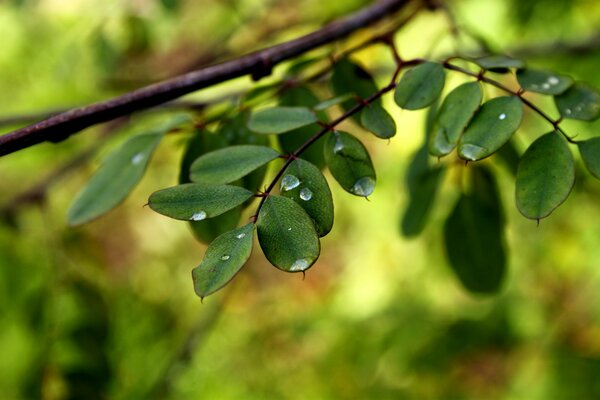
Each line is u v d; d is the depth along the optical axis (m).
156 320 1.25
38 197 0.78
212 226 0.48
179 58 1.16
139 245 1.83
